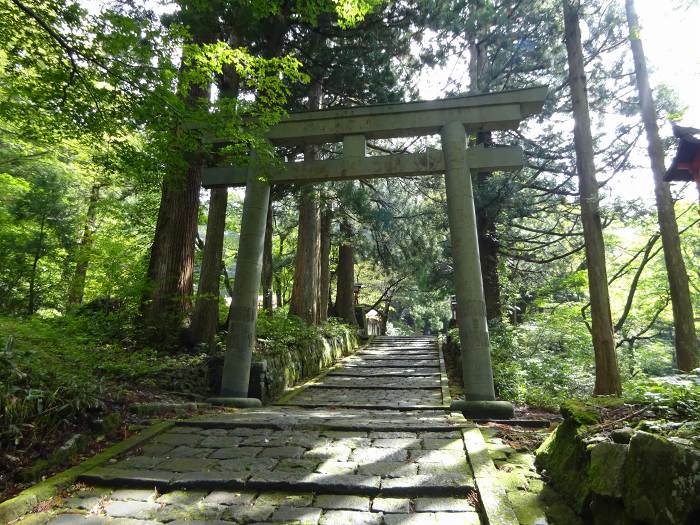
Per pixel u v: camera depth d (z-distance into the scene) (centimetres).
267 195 777
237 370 719
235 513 285
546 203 1423
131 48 477
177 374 690
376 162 741
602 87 1250
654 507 208
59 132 553
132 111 502
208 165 853
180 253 860
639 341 1580
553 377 853
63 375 456
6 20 455
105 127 530
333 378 1100
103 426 424
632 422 294
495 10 1107
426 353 1569
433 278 1691
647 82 909
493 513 265
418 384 991
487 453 371
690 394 292
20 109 539
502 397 770
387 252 1875
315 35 1048
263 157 600
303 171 758
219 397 695
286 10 882
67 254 1276
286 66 532
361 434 449
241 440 430
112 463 368
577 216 1390
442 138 736
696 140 382
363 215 1525
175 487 323
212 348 850
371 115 749
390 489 309
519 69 1281
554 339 1159
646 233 1284
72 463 365
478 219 1278
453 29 1066
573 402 359
